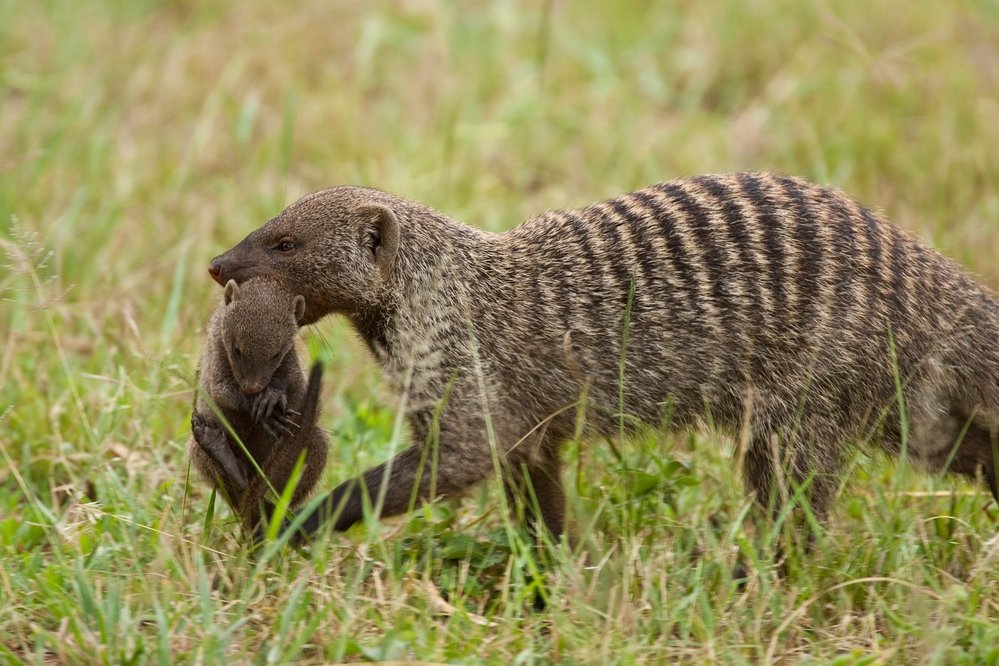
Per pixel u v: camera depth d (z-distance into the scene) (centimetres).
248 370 921
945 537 998
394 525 1023
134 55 1880
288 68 1853
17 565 940
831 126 1669
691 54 1908
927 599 882
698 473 1081
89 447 1112
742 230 1000
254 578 867
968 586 922
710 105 1864
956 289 1016
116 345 1222
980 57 1841
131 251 1438
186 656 819
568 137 1767
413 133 1733
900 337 986
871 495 1056
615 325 1007
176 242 1453
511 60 1897
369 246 1002
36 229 1420
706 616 852
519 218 1545
